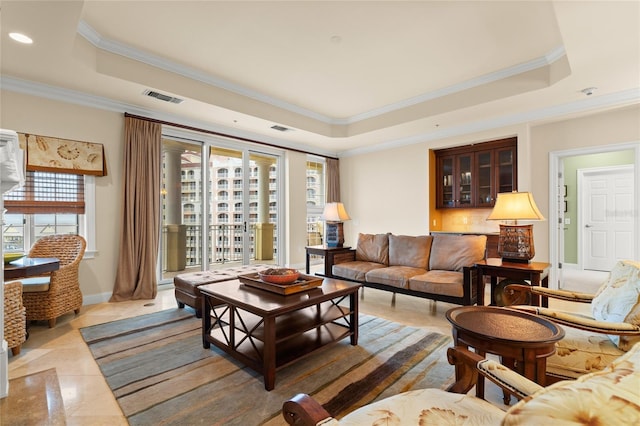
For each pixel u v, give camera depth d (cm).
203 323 246
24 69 302
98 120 376
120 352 239
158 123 420
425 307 362
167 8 258
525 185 441
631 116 381
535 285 265
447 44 314
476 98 399
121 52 320
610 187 589
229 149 531
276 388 190
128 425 157
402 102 473
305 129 515
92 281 372
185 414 166
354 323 253
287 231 600
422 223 558
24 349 244
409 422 98
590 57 284
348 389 189
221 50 326
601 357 149
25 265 245
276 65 358
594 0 211
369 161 637
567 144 425
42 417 163
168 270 459
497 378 106
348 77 389
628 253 570
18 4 210
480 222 536
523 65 356
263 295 226
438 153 566
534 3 251
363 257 438
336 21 275
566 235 631
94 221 374
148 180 407
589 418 45
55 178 355
